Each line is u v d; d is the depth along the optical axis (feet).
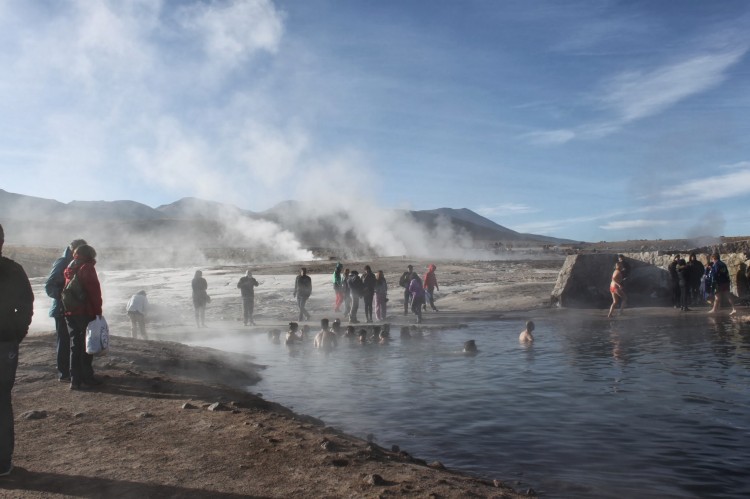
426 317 79.82
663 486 18.34
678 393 30.86
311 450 19.74
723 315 69.00
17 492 15.78
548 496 17.56
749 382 33.17
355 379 37.70
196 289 71.61
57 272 30.07
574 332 59.47
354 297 76.38
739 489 18.04
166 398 27.22
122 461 18.39
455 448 22.57
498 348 49.98
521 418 26.78
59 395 27.30
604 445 22.62
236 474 17.34
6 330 17.03
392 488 16.38
